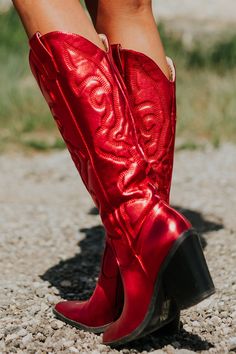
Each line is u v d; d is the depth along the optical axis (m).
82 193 4.57
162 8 10.68
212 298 2.46
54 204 4.25
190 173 4.92
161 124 2.02
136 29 2.06
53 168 5.31
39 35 1.87
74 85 1.85
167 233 1.77
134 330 1.87
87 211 4.02
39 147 5.91
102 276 2.09
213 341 2.09
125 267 1.87
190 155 5.49
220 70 7.89
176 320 2.06
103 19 2.07
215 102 6.67
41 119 6.45
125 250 1.85
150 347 2.00
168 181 2.05
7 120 6.51
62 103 1.88
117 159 1.85
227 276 2.70
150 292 1.81
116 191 1.85
